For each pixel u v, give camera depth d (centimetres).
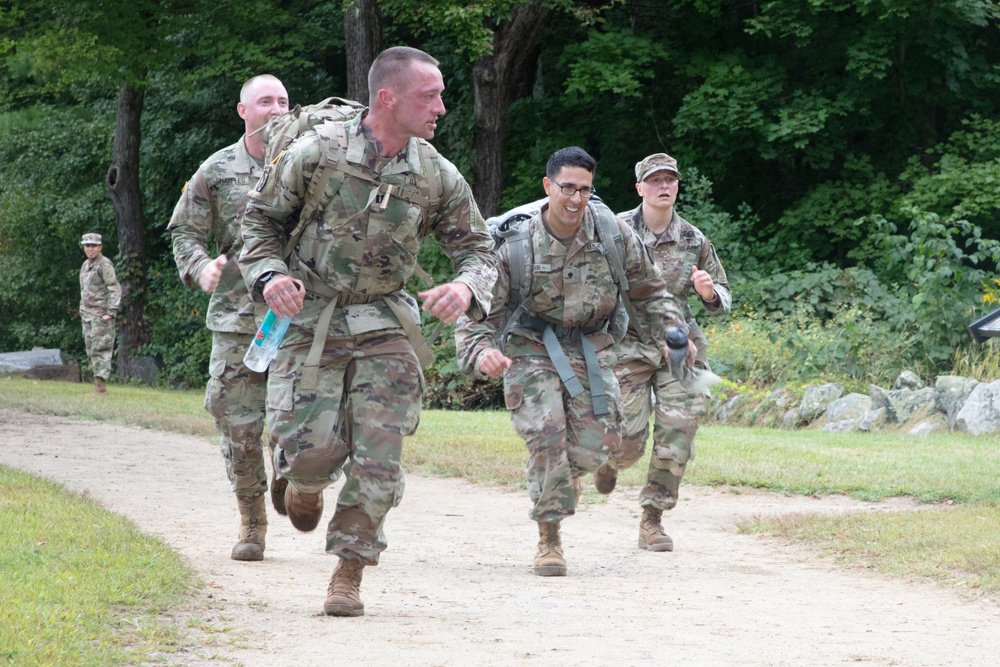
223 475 2203
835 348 3691
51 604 926
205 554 1366
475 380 4775
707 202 4897
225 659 858
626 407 1542
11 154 7175
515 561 1461
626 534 1711
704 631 1031
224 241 1341
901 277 4769
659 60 5356
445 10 4488
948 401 3048
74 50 5138
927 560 1387
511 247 1359
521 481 2231
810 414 3312
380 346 1046
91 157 6931
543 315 1373
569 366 1356
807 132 4906
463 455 2497
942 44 4944
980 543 1422
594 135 5750
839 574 1366
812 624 1073
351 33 5147
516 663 888
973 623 1084
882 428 3116
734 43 5462
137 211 6450
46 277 7244
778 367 3738
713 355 3803
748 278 4738
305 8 6109
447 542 1596
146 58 5322
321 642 932
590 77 5034
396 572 1334
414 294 4997
